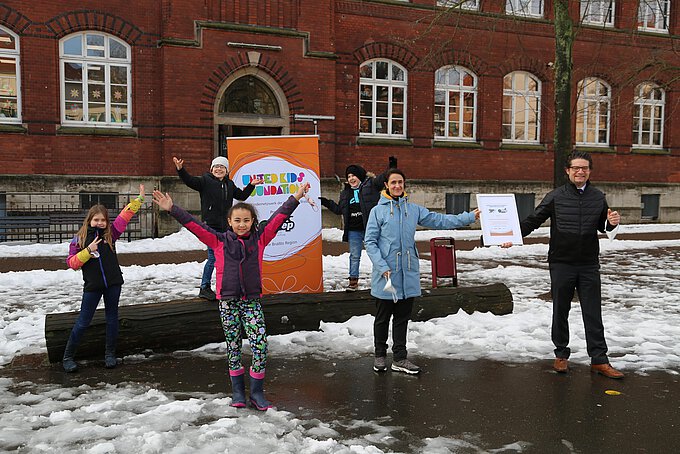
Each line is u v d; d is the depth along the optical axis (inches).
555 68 442.0
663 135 991.6
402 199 220.8
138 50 682.8
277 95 727.1
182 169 281.9
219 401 185.8
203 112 692.1
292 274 299.7
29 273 410.0
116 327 226.8
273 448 150.9
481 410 181.0
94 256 217.3
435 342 256.4
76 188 663.8
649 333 269.3
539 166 902.4
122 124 690.2
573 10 888.9
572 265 216.8
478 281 417.4
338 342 255.3
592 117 945.5
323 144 750.5
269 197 297.0
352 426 167.9
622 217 956.6
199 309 251.0
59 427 164.4
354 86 788.0
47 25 649.6
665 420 173.6
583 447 154.8
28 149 649.6
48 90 653.9
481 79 858.1
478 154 863.7
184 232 655.1
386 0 792.9
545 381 208.5
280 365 227.5
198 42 685.3
